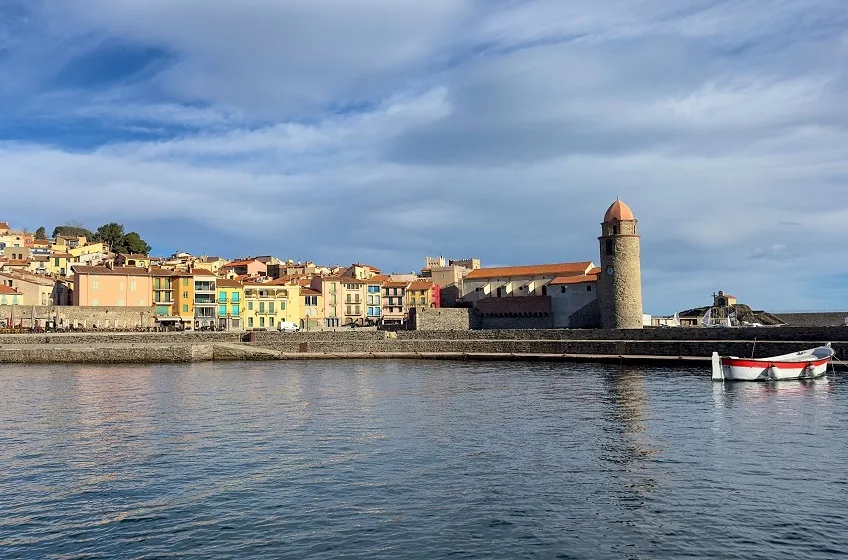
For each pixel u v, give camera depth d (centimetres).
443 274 16788
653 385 6331
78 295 12712
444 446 3656
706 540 2320
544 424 4294
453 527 2442
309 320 14812
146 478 3048
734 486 2888
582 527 2438
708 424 4244
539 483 2948
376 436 3931
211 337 11331
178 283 13562
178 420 4506
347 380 7138
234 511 2611
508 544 2294
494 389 6178
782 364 6550
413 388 6325
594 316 13038
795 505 2647
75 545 2305
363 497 2766
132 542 2327
